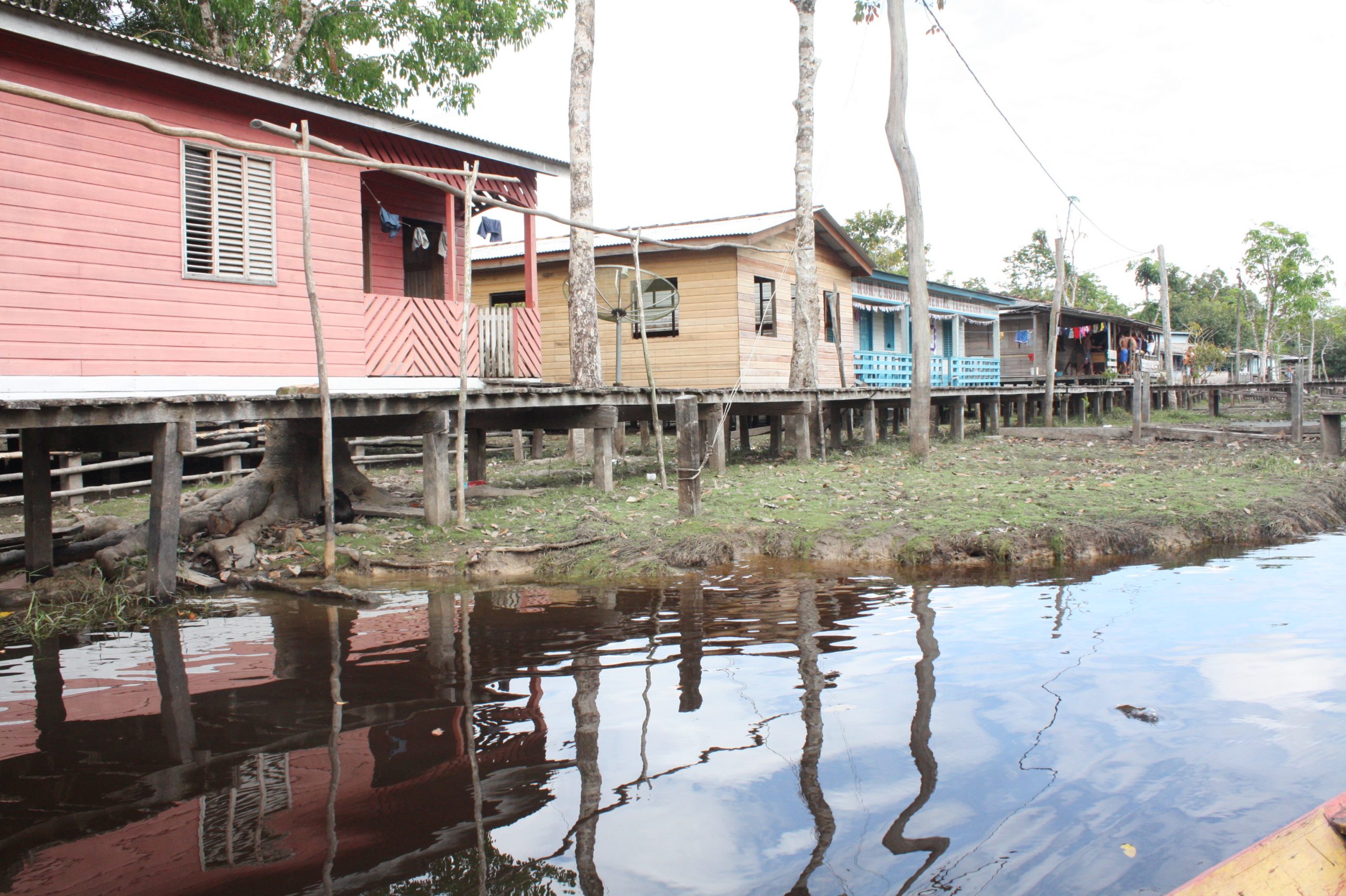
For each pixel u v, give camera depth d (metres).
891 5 12.87
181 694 4.46
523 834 2.96
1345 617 5.51
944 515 8.59
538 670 4.71
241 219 10.13
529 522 8.71
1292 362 62.91
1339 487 10.41
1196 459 13.66
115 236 9.15
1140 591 6.32
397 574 7.29
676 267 17.56
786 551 7.88
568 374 18.25
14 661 5.15
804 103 15.86
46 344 8.66
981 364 26.06
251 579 7.19
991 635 5.23
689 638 5.29
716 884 2.64
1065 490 10.11
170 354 9.52
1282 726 3.77
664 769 3.46
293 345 10.55
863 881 2.63
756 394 12.43
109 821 3.11
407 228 13.80
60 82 8.81
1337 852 2.17
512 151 12.66
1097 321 34.12
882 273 23.66
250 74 9.71
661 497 10.04
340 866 2.77
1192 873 2.65
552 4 20.31
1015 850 2.80
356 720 4.05
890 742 3.67
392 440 14.85
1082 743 3.62
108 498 11.25
